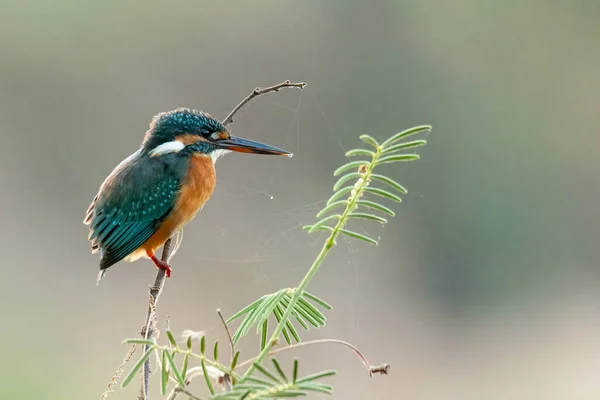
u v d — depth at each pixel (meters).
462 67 19.58
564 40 19.89
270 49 18.83
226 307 13.38
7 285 13.96
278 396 2.64
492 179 18.73
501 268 17.55
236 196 15.09
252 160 15.65
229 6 18.70
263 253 14.19
